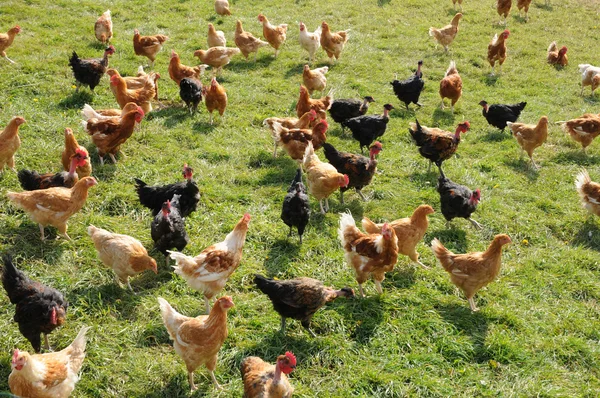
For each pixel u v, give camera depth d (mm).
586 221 12117
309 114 13500
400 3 25453
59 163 12352
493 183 13297
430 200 12469
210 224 11031
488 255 9250
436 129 13555
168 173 12516
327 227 11312
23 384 6734
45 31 19094
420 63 16719
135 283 9523
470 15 24750
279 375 6992
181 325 7453
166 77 17234
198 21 21953
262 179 12727
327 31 18859
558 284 10203
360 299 9461
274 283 8328
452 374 8188
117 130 12188
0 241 9961
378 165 13719
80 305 8852
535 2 26844
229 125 14906
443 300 9664
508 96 18109
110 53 15828
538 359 8523
